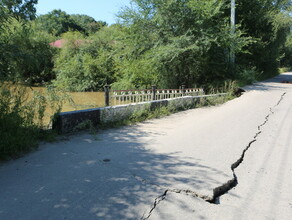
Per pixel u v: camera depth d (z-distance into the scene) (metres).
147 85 17.27
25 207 2.69
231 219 2.62
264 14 22.69
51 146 4.66
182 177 3.48
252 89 15.15
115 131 5.98
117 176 3.47
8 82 4.74
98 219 2.52
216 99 11.21
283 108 9.18
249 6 21.75
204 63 15.99
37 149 4.47
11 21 4.82
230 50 16.50
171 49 14.37
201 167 3.84
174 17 15.30
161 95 11.43
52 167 3.73
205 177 3.49
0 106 4.41
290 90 14.55
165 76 16.92
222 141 5.23
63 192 3.01
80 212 2.62
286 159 4.35
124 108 7.00
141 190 3.11
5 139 4.06
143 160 4.10
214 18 15.99
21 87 4.94
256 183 3.47
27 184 3.19
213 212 2.74
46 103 5.55
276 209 2.85
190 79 17.03
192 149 4.70
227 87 14.66
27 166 3.75
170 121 7.27
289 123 6.94
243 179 3.59
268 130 6.22
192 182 3.33
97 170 3.65
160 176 3.50
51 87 5.93
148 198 2.93
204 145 4.96
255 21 22.59
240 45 16.12
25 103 5.16
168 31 16.09
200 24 14.99
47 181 3.29
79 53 25.45
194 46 14.02
